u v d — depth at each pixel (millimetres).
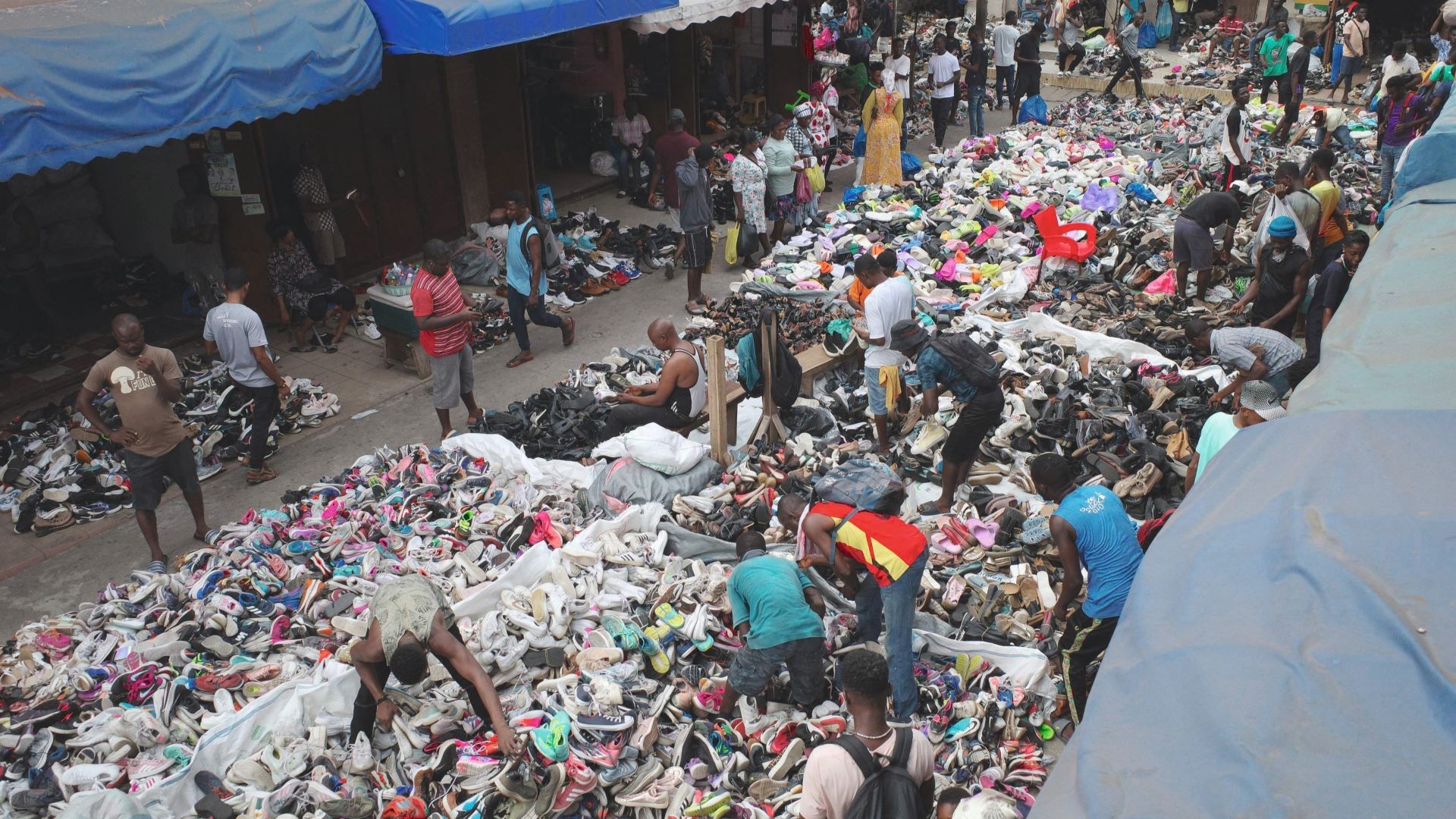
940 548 7020
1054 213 11477
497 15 10328
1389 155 13398
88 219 12023
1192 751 1926
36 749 5410
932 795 4234
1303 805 1749
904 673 5535
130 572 7617
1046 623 6309
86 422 9086
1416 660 1975
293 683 5574
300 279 10891
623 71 16250
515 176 14031
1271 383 7254
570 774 5051
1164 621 2314
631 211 14906
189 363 10148
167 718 5535
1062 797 1958
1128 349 9625
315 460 8961
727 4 13461
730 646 6137
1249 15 24219
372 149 12562
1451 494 2420
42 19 7891
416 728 5441
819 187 13688
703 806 4973
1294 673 2018
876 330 7812
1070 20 23547
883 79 17312
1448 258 3805
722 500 7480
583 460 8273
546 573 6582
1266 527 2477
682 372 8102
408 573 6645
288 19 9047
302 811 5016
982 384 6980
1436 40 20125
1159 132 17453
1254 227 12211
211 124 8594
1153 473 7527
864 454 8273
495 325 11203
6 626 7027
